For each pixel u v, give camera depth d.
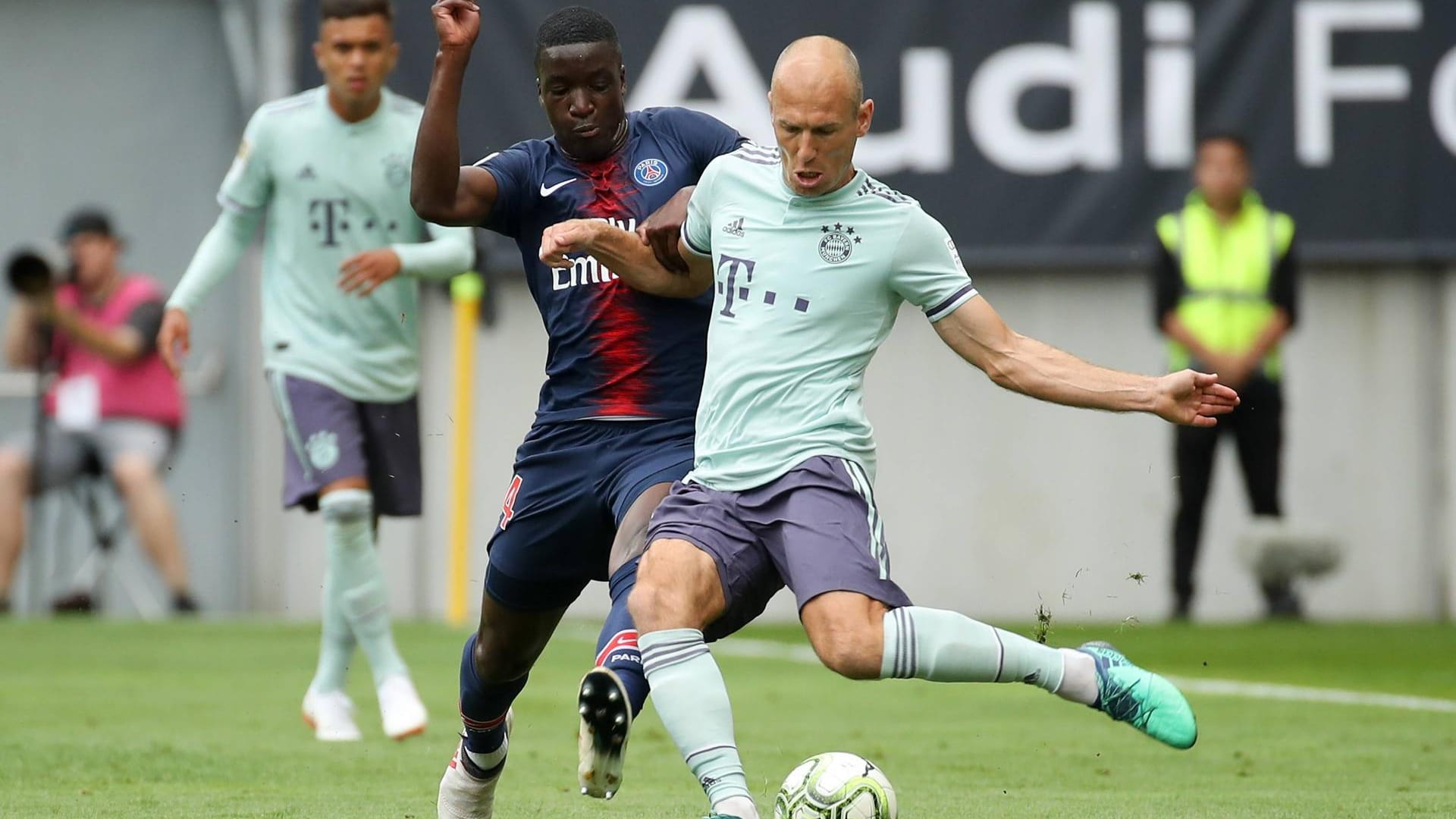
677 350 15.29
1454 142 45.31
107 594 47.38
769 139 45.47
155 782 18.88
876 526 13.55
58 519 47.00
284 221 23.44
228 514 48.81
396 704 22.48
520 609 15.37
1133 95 45.47
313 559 48.62
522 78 44.81
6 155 49.41
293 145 23.39
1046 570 47.31
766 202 14.19
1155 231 45.19
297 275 23.38
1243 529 44.69
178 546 46.09
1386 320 46.66
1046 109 45.62
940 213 45.81
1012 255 45.78
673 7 45.44
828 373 13.84
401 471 23.58
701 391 14.81
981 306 13.88
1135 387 13.36
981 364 13.84
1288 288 42.75
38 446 45.28
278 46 48.06
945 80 45.69
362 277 21.72
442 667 33.06
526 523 15.27
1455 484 46.41
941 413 47.56
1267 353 42.72
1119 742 22.69
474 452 47.47
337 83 23.25
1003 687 29.97
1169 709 12.94
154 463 45.69
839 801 13.70
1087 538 47.25
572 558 15.33
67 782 18.83
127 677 31.11
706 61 45.47
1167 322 42.78
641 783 19.05
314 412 22.95
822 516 13.39
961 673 12.95
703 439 14.08
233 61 49.25
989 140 45.69
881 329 14.08
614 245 14.69
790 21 45.50
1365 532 46.75
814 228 13.96
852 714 26.00
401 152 23.61
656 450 15.10
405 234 23.83
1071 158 45.62
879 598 13.13
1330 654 35.75
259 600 48.75
